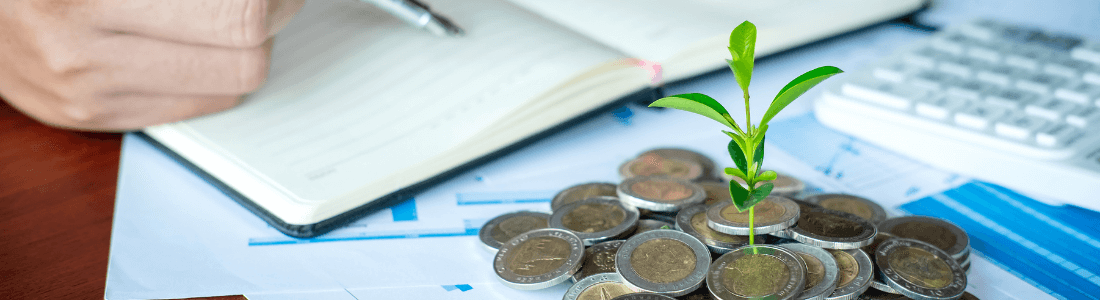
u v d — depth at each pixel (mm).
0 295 417
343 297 419
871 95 514
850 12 588
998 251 442
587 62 507
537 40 534
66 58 470
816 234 427
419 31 557
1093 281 427
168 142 499
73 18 466
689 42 535
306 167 463
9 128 524
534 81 499
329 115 500
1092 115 488
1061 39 564
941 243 438
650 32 552
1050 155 464
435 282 427
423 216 463
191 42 479
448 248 445
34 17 467
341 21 578
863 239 424
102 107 486
